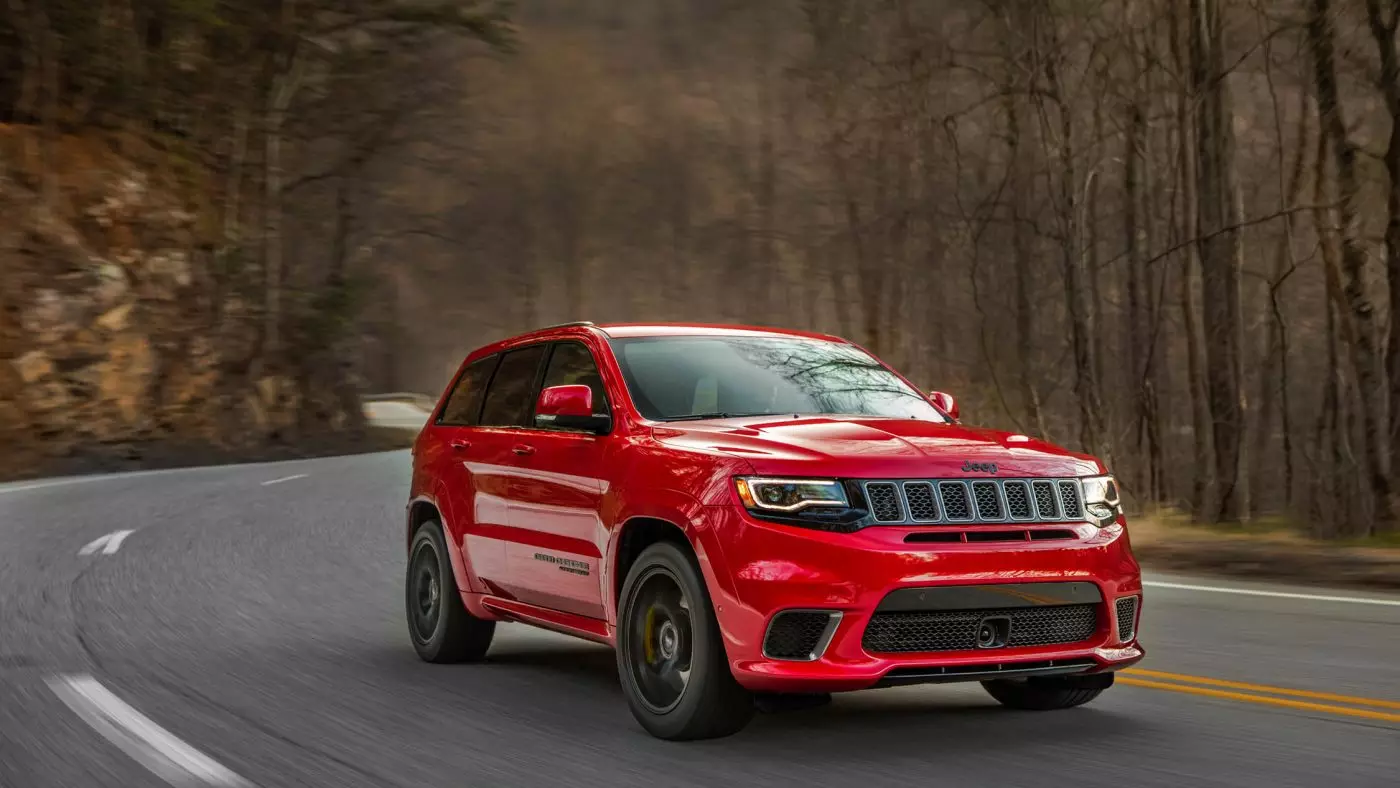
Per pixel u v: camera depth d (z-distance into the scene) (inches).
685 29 2532.0
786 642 214.1
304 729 246.7
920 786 201.5
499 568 293.4
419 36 1840.6
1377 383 650.8
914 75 1058.7
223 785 208.4
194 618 385.1
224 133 1781.5
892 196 1251.8
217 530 641.0
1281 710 254.8
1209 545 508.7
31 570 487.8
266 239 1780.3
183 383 1483.8
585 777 209.3
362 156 1920.5
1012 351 1039.0
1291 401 1069.1
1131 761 215.9
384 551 558.3
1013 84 815.7
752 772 210.7
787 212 1733.5
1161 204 1021.2
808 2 1382.9
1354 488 695.7
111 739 239.5
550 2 2915.8
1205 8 719.1
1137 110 893.8
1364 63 646.5
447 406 338.3
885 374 294.4
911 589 210.2
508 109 2770.7
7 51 1465.3
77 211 1441.9
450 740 236.7
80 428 1306.6
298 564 514.9
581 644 349.4
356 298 1914.4
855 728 242.7
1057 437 1003.9
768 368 280.7
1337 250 711.1
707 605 222.4
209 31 1710.1
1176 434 1174.3
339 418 1908.2
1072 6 817.5
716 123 2191.2
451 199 2100.1
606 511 249.6
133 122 1656.0
